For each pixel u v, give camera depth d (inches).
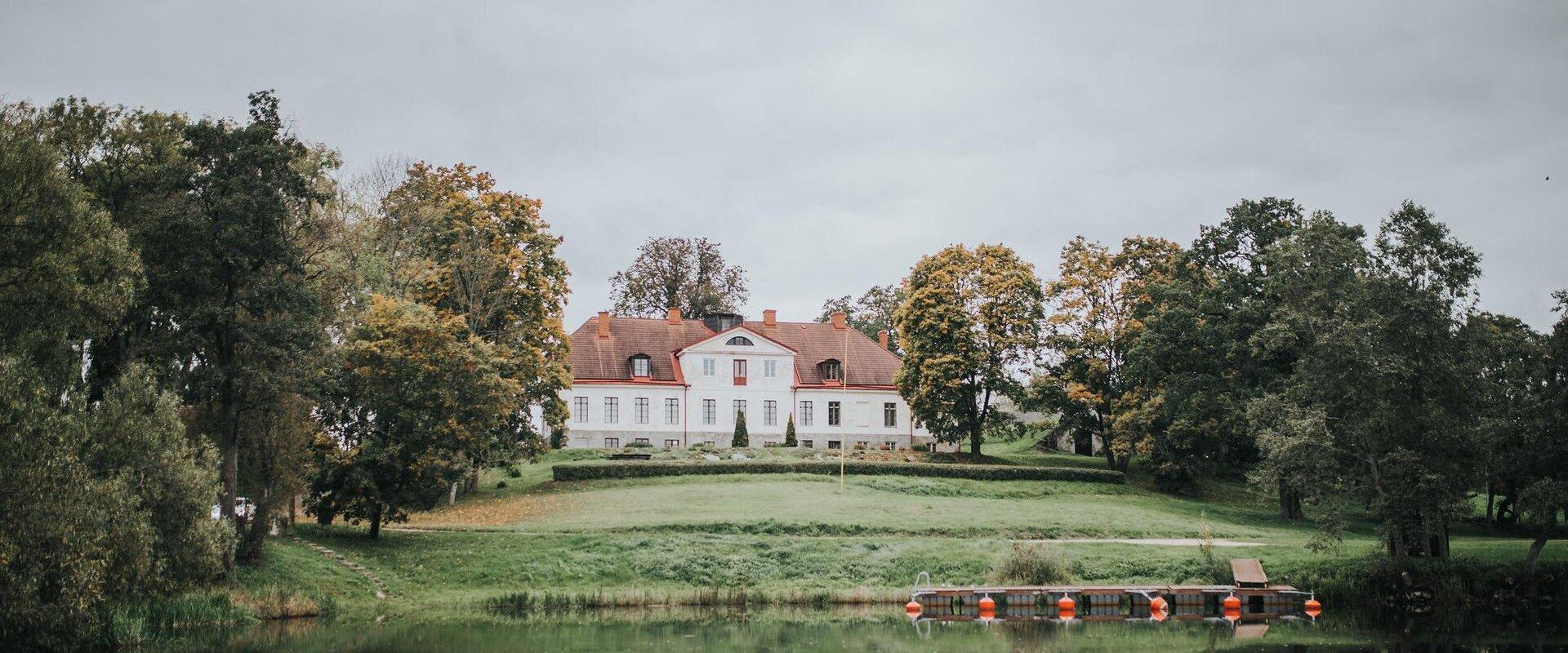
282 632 1454.2
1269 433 1759.4
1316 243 1887.3
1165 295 2623.0
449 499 2459.4
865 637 1451.8
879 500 2455.7
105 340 1568.7
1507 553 1804.9
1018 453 3641.7
